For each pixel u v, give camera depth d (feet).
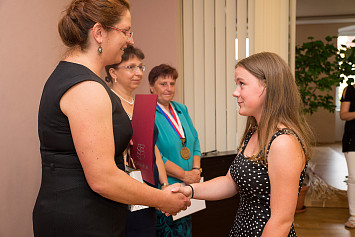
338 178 19.04
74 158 3.71
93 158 3.49
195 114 10.66
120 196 3.76
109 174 3.59
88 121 3.47
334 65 17.33
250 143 4.59
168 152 7.06
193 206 7.11
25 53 6.19
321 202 14.61
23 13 6.12
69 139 3.67
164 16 10.40
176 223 6.95
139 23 10.49
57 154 3.75
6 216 5.66
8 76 5.67
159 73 7.43
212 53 10.68
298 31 32.01
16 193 5.97
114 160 3.98
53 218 3.72
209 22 10.56
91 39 3.86
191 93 10.71
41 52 6.77
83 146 3.48
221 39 10.71
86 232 3.74
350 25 30.94
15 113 5.89
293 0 10.80
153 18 10.44
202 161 8.98
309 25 31.83
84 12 3.79
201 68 10.66
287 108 4.10
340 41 34.22
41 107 3.80
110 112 3.68
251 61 4.29
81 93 3.51
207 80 10.68
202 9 10.54
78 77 3.59
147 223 5.58
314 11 27.14
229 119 10.96
